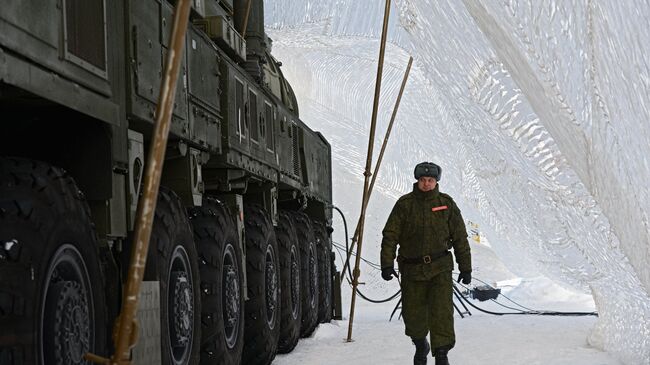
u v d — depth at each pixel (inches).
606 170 239.0
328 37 613.3
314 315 441.1
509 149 338.0
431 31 339.9
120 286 178.2
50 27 138.3
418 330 304.8
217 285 249.9
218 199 293.0
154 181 108.0
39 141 165.2
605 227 312.5
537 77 240.2
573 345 382.6
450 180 640.4
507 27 247.8
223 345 253.6
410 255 301.4
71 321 143.1
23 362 129.0
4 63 122.6
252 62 345.4
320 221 520.7
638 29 210.1
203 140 239.1
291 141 406.9
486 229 657.0
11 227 131.3
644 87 214.7
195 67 232.2
